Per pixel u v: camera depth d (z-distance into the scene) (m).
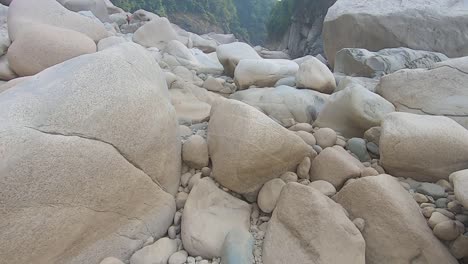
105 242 1.71
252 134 1.93
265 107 2.83
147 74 2.08
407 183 2.06
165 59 4.25
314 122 2.70
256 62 3.46
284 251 1.66
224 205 1.99
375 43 4.63
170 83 3.44
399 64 3.48
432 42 4.32
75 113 1.62
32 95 1.61
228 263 1.60
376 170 2.14
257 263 1.69
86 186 1.59
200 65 4.36
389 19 4.42
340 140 2.42
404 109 2.65
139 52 2.16
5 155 1.37
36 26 3.33
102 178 1.65
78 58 1.89
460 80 2.55
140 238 1.83
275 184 2.00
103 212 1.68
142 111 1.87
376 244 1.69
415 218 1.71
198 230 1.80
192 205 1.97
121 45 2.12
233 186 2.04
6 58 3.50
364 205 1.79
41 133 1.49
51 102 1.59
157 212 1.93
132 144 1.80
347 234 1.58
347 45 4.92
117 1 25.88
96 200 1.64
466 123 2.41
